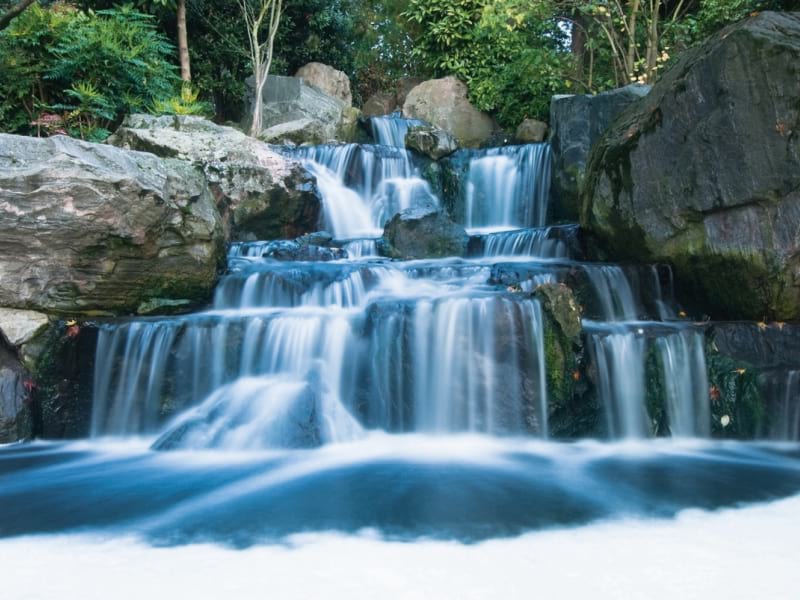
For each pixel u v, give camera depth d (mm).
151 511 4277
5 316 6527
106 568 3410
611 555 3510
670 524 3979
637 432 6199
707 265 7164
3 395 6293
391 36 20328
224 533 3887
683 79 7266
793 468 5227
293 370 6352
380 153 12117
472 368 6172
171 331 6426
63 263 6715
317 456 5488
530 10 13250
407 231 9336
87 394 6465
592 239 8617
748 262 6766
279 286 7594
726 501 4422
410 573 3303
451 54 16594
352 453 5586
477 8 16250
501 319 6199
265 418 5824
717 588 3104
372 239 9617
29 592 3145
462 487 4699
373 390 6223
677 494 4562
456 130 15570
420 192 11977
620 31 14281
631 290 7418
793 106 6477
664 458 5543
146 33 13656
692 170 7184
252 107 15141
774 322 6582
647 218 7648
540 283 6934
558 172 11242
